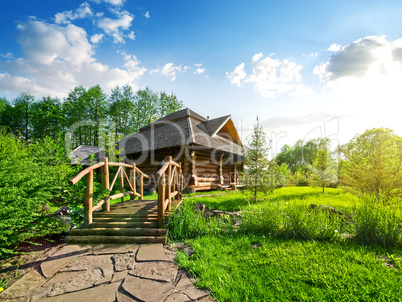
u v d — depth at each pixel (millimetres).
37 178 3959
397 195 6078
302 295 2164
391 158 6617
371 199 4543
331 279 2445
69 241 3812
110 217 4652
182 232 4180
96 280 2553
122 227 4203
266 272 2668
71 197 4273
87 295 2246
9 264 2988
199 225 4402
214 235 4270
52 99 37719
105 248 3547
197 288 2367
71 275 2676
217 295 2205
